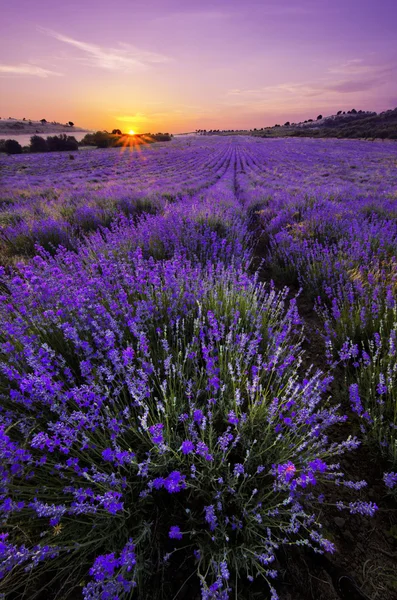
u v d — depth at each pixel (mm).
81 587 1402
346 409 2430
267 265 6047
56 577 1387
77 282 3076
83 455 1748
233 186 21688
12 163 48875
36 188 18250
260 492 1651
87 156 61844
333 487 1895
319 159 42938
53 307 2650
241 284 3260
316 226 6648
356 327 3004
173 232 5496
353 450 2119
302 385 2084
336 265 4219
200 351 2555
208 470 1641
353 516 1738
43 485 1528
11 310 2539
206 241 5367
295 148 65875
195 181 24531
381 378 2004
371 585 1449
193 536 1560
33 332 2350
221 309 2896
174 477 1384
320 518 1718
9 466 1450
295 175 27766
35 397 1731
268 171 33562
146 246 5156
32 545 1473
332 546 1310
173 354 2418
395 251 4578
